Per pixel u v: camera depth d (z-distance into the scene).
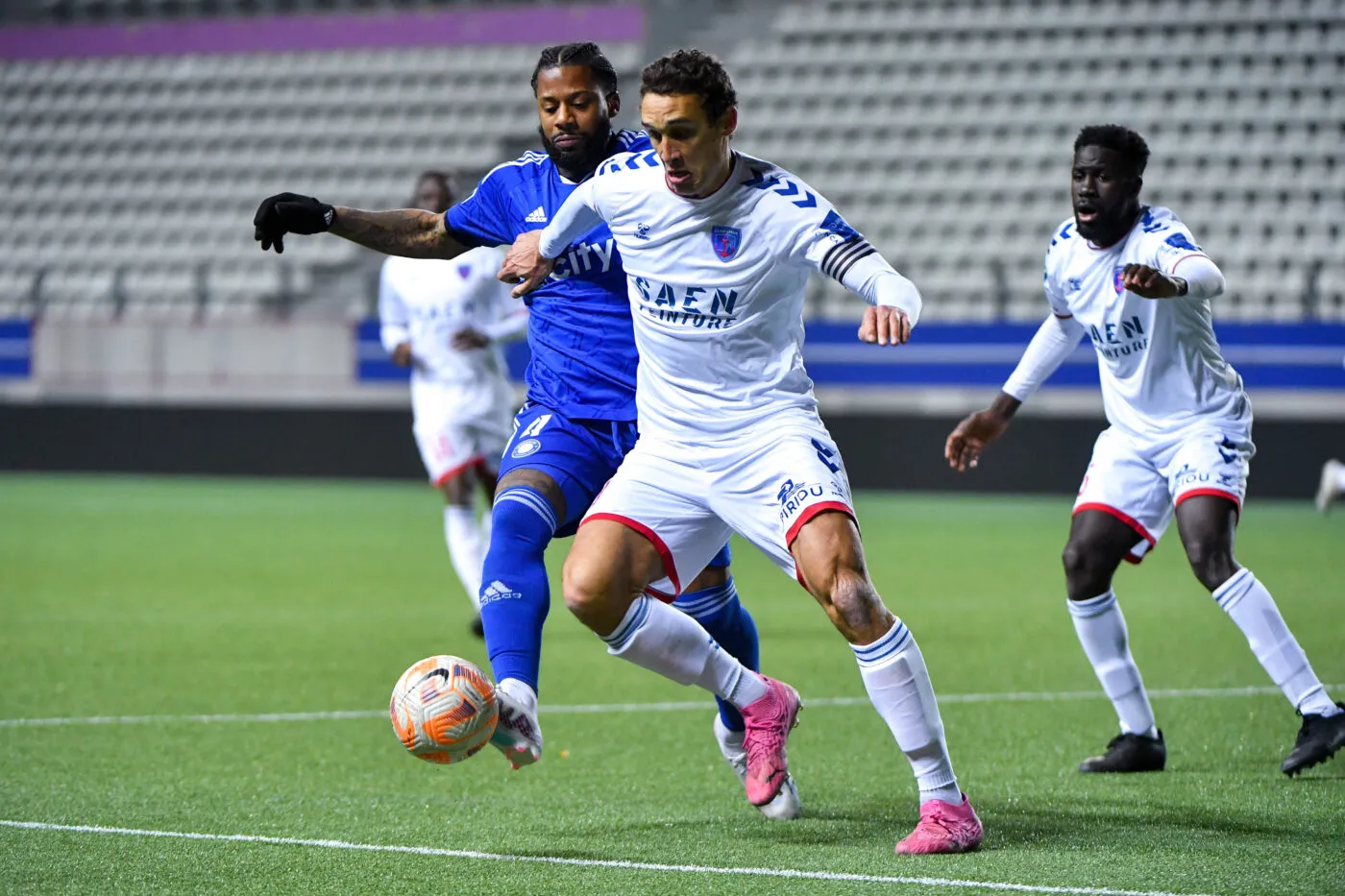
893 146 79.19
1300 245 71.94
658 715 22.41
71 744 20.12
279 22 89.62
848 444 63.38
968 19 81.19
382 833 15.23
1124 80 78.00
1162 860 13.80
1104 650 18.28
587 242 16.70
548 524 16.06
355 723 21.77
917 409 63.06
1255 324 62.19
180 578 39.56
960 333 65.00
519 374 66.62
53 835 15.06
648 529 15.16
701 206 14.47
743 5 84.19
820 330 66.38
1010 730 21.03
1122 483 18.44
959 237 75.94
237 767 18.72
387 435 68.94
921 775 14.29
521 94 85.88
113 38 91.56
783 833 15.17
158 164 87.94
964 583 38.19
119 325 73.88
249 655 27.97
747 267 14.52
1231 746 19.73
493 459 30.58
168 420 71.38
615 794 17.25
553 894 12.76
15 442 73.50
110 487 67.69
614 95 17.14
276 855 14.26
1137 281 15.67
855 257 14.15
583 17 85.69
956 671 25.89
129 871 13.64
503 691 13.88
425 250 17.84
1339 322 61.50
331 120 87.38
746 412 15.00
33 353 74.88
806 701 23.44
